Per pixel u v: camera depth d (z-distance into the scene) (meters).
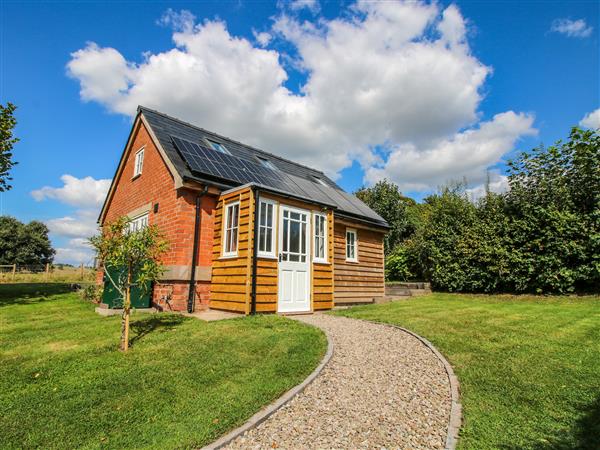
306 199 9.12
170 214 8.97
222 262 8.48
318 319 7.65
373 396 3.87
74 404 3.42
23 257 46.03
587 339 5.62
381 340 5.93
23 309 8.98
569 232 10.57
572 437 2.96
